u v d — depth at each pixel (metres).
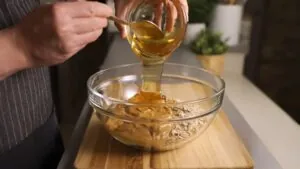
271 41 2.13
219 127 0.72
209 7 1.56
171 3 0.71
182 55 1.37
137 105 0.62
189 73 0.83
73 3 0.56
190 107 0.64
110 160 0.61
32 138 0.71
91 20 0.56
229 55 1.56
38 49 0.56
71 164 0.67
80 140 0.74
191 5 1.52
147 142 0.62
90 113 0.86
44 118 0.75
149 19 0.71
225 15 1.58
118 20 0.66
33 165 0.72
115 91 0.78
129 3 0.76
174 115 0.62
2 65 0.55
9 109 0.66
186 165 0.59
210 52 1.39
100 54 1.70
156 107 0.63
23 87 0.67
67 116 1.81
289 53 2.15
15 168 0.68
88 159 0.61
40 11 0.55
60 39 0.54
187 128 0.62
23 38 0.55
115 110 0.63
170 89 0.82
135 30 0.68
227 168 0.59
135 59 1.23
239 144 0.66
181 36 0.70
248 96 1.23
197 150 0.64
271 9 2.07
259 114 1.07
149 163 0.60
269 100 1.21
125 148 0.65
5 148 0.67
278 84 2.22
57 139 0.81
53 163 0.78
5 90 0.64
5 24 0.65
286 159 0.79
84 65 1.74
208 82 0.79
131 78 0.81
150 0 0.73
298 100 2.25
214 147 0.65
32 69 0.69
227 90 1.29
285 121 1.02
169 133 0.61
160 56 0.69
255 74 2.21
